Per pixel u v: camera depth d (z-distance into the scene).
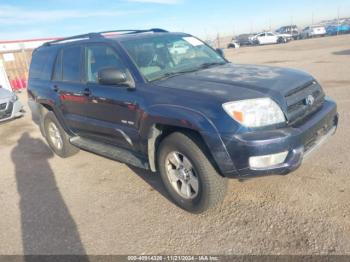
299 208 3.19
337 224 2.88
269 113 2.83
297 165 2.85
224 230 3.02
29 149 6.23
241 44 45.12
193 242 2.91
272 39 41.41
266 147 2.71
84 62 4.44
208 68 3.96
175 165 3.38
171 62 3.99
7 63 18.59
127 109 3.63
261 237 2.86
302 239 2.76
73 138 5.16
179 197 3.43
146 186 4.07
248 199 3.46
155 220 3.32
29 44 25.30
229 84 3.18
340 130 5.15
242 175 2.88
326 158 4.17
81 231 3.27
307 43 31.62
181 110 3.03
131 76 3.65
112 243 3.03
